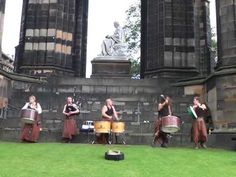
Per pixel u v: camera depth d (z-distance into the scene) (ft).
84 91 92.79
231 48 73.97
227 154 51.21
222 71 74.02
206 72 134.92
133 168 36.96
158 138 62.34
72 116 69.05
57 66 105.09
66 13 110.42
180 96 90.63
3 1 89.10
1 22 88.07
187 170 37.06
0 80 85.97
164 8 108.17
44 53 105.40
